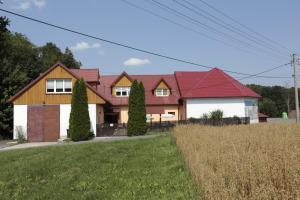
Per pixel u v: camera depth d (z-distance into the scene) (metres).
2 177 15.22
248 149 11.47
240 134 17.06
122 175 13.93
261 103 107.12
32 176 15.01
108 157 18.50
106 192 11.67
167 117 59.56
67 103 43.19
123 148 22.34
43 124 42.88
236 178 8.30
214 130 20.83
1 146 37.28
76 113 38.75
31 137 42.62
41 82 43.31
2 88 46.12
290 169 7.70
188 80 62.66
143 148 21.94
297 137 13.87
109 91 58.69
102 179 13.41
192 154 13.18
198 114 56.03
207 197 8.41
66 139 39.34
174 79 64.88
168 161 16.08
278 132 17.41
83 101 39.00
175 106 59.94
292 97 121.25
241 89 57.47
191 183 11.16
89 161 17.45
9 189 13.36
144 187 11.80
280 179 7.68
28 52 72.56
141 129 41.28
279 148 9.89
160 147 21.67
